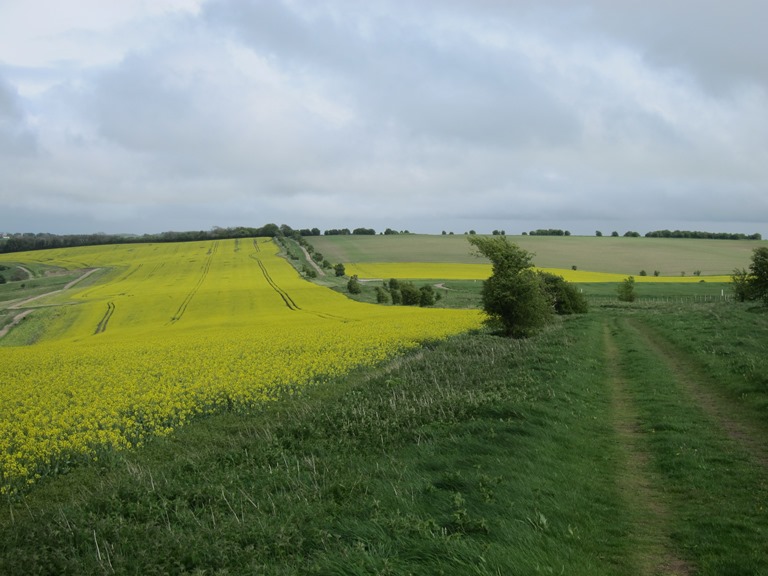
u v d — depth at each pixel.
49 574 7.31
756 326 29.05
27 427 16.77
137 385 22.78
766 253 36.50
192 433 16.16
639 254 135.25
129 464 12.80
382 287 90.75
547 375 18.92
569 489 8.88
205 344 35.66
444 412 14.06
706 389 16.69
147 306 73.75
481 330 38.44
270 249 152.62
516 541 6.83
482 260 133.12
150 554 7.46
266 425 15.58
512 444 11.08
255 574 6.53
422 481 9.09
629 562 6.71
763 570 6.27
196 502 9.41
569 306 54.50
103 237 191.88
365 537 7.12
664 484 9.39
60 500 11.82
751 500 8.39
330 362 26.27
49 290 103.12
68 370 27.22
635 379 19.22
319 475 10.12
